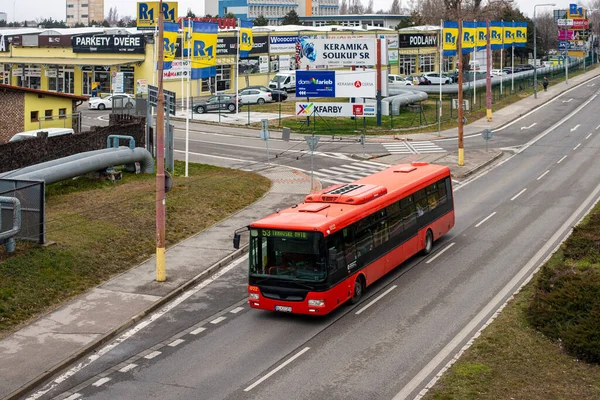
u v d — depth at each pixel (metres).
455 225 31.39
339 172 43.00
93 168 33.53
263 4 182.25
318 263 20.08
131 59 77.50
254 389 16.11
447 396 15.02
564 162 46.19
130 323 20.44
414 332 19.42
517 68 112.69
